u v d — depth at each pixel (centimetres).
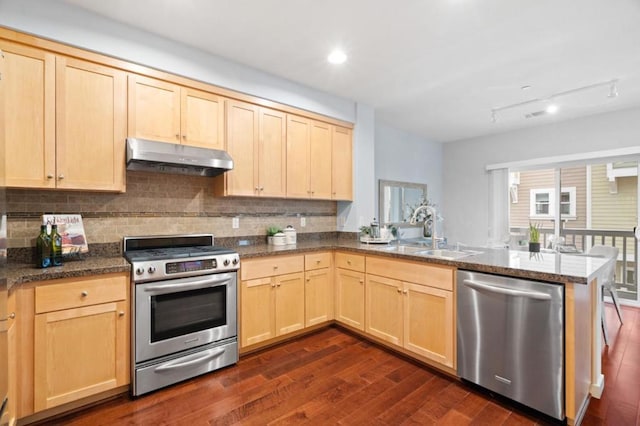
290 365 248
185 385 218
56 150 199
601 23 215
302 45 247
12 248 207
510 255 248
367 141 383
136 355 203
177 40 241
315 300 311
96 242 239
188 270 222
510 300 192
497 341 199
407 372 238
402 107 390
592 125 420
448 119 442
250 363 251
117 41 217
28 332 169
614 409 191
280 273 283
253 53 260
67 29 199
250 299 263
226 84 269
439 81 312
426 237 523
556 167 464
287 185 314
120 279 200
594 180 433
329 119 349
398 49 252
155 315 210
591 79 307
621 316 361
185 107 251
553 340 175
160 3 197
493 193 521
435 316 235
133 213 256
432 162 568
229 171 277
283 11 204
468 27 221
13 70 186
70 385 182
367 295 291
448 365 226
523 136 488
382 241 338
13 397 162
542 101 364
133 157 213
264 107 297
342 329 324
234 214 314
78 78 207
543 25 218
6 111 184
